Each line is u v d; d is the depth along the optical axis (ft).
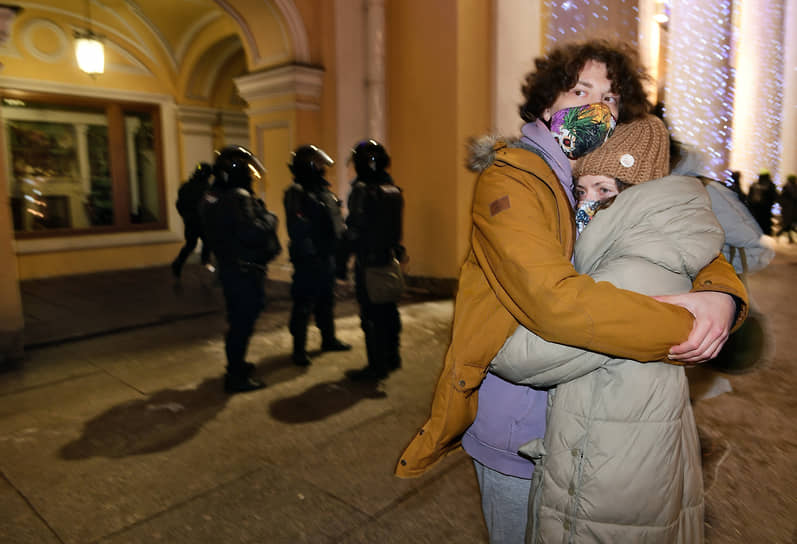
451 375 3.43
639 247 2.98
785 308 18.47
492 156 3.38
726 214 4.37
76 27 24.64
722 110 32.91
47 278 24.72
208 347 14.64
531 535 3.43
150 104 27.61
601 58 3.29
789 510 7.10
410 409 10.46
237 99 30.19
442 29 19.80
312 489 7.78
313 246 12.28
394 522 6.98
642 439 2.99
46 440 9.40
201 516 7.16
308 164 11.92
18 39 23.26
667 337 2.71
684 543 3.20
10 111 23.56
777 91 51.06
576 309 2.71
